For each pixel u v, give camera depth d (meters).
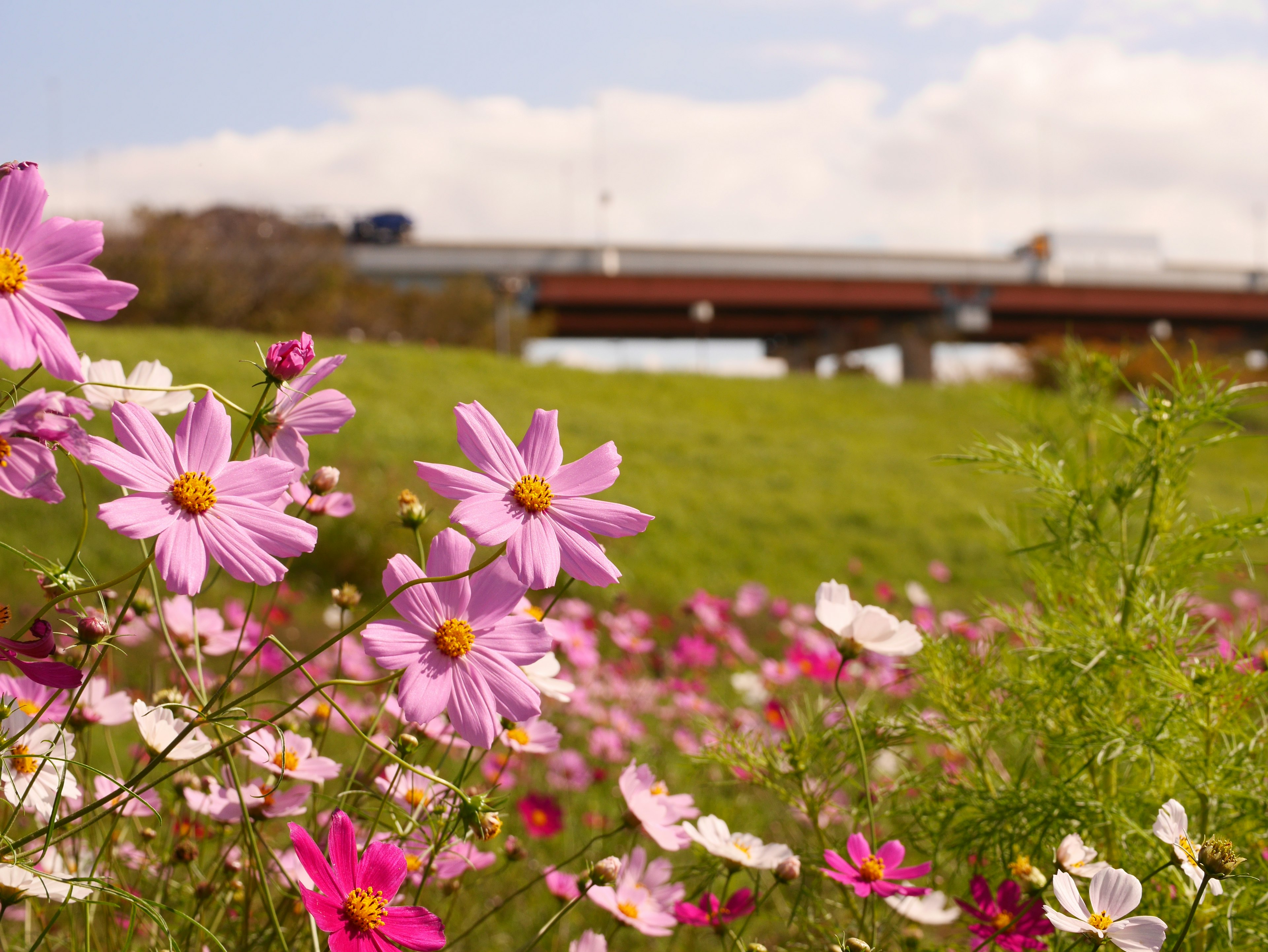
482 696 0.86
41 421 0.73
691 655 4.78
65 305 0.72
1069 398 1.83
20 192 0.73
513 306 40.31
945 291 50.78
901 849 1.28
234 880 1.24
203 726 0.99
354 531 5.90
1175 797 1.40
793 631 5.70
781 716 2.30
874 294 49.72
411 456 11.82
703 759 1.71
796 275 49.12
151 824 1.39
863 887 1.21
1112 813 1.33
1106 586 1.65
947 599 9.83
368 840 1.11
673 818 1.35
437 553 0.90
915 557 11.80
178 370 13.91
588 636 3.39
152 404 1.03
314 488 1.24
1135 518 1.75
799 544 11.93
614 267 47.41
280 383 0.88
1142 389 1.62
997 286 50.72
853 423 20.80
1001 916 1.23
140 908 0.92
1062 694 1.47
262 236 31.84
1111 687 1.48
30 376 0.74
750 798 2.24
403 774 1.19
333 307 32.91
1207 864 0.98
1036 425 1.79
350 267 35.84
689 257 48.09
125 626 1.32
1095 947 0.96
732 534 11.89
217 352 15.66
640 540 11.09
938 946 1.41
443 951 0.85
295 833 0.83
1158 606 1.54
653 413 19.73
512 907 2.18
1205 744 1.36
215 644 1.39
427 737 1.28
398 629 0.86
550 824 2.14
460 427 0.91
